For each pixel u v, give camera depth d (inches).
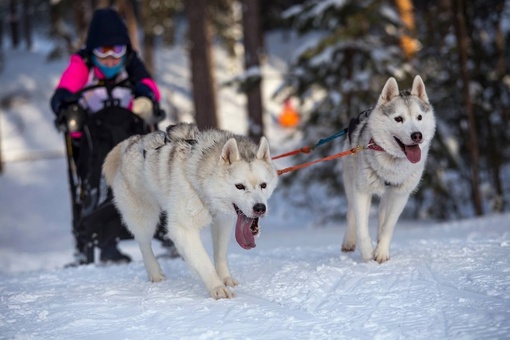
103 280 367.9
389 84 341.1
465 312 234.5
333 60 924.6
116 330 246.8
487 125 964.6
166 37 2160.4
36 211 1311.5
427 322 228.1
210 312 264.4
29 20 2485.2
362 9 872.9
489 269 293.6
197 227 303.1
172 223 303.0
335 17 884.6
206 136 312.5
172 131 325.1
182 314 264.5
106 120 431.2
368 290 279.9
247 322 245.0
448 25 933.8
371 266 323.9
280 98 989.2
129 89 502.0
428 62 952.3
